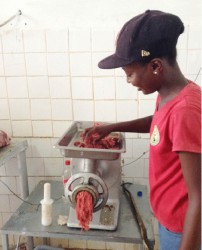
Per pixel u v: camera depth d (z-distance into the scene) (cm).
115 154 123
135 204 159
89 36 167
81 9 164
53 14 166
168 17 85
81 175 127
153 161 98
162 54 85
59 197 169
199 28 160
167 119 87
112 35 166
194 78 168
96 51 169
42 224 143
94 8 164
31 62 174
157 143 92
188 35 162
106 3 163
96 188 126
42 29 168
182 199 94
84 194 121
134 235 133
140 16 87
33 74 176
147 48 83
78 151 125
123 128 141
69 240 204
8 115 184
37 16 167
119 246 202
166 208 98
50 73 175
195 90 87
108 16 164
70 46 169
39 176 194
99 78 173
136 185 182
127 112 178
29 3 166
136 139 180
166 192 97
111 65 89
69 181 128
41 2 165
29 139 187
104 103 177
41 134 186
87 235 134
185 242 75
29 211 155
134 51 84
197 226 74
